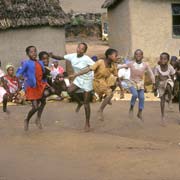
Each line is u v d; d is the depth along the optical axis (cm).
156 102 1392
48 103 1386
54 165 709
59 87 1418
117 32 2138
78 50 977
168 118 1127
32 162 727
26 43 1766
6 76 1397
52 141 864
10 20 1722
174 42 1903
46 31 1784
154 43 1895
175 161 719
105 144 835
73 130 972
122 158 739
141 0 1881
